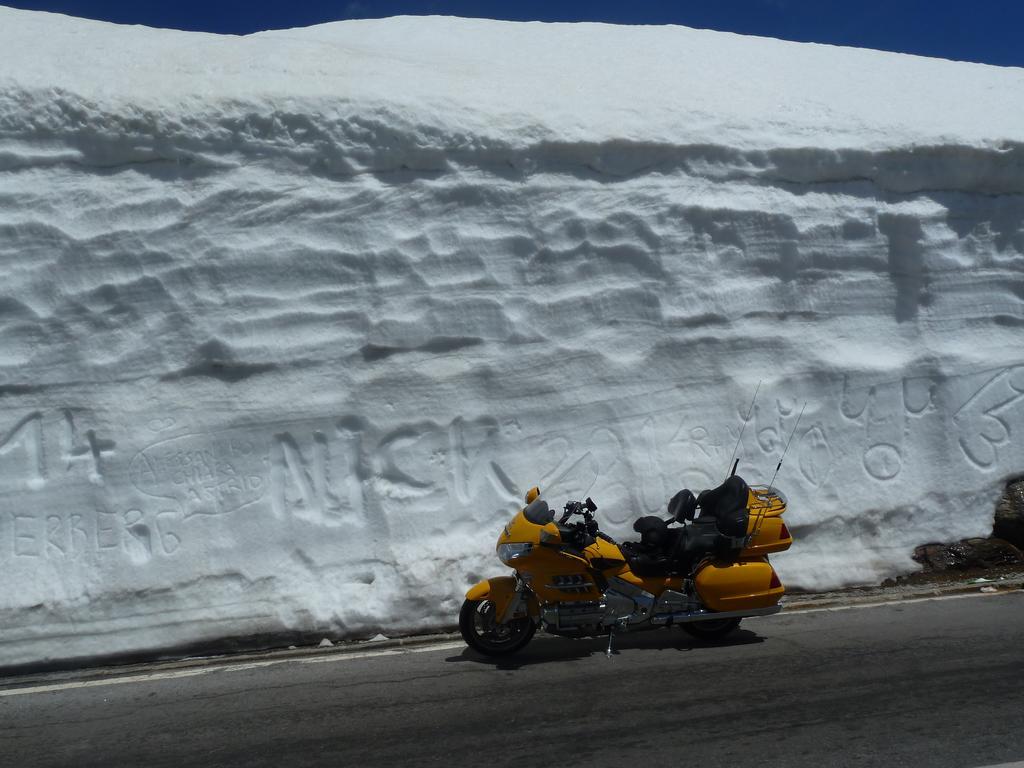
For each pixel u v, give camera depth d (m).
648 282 7.03
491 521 6.43
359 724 4.19
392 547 6.14
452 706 4.38
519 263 6.84
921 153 7.55
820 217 7.40
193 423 6.04
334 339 6.39
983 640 5.19
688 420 6.93
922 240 7.50
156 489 5.90
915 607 6.08
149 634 5.59
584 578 5.16
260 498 6.05
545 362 6.74
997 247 7.69
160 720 4.37
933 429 7.27
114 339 6.06
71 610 5.54
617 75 8.29
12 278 5.96
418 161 6.73
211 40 7.73
